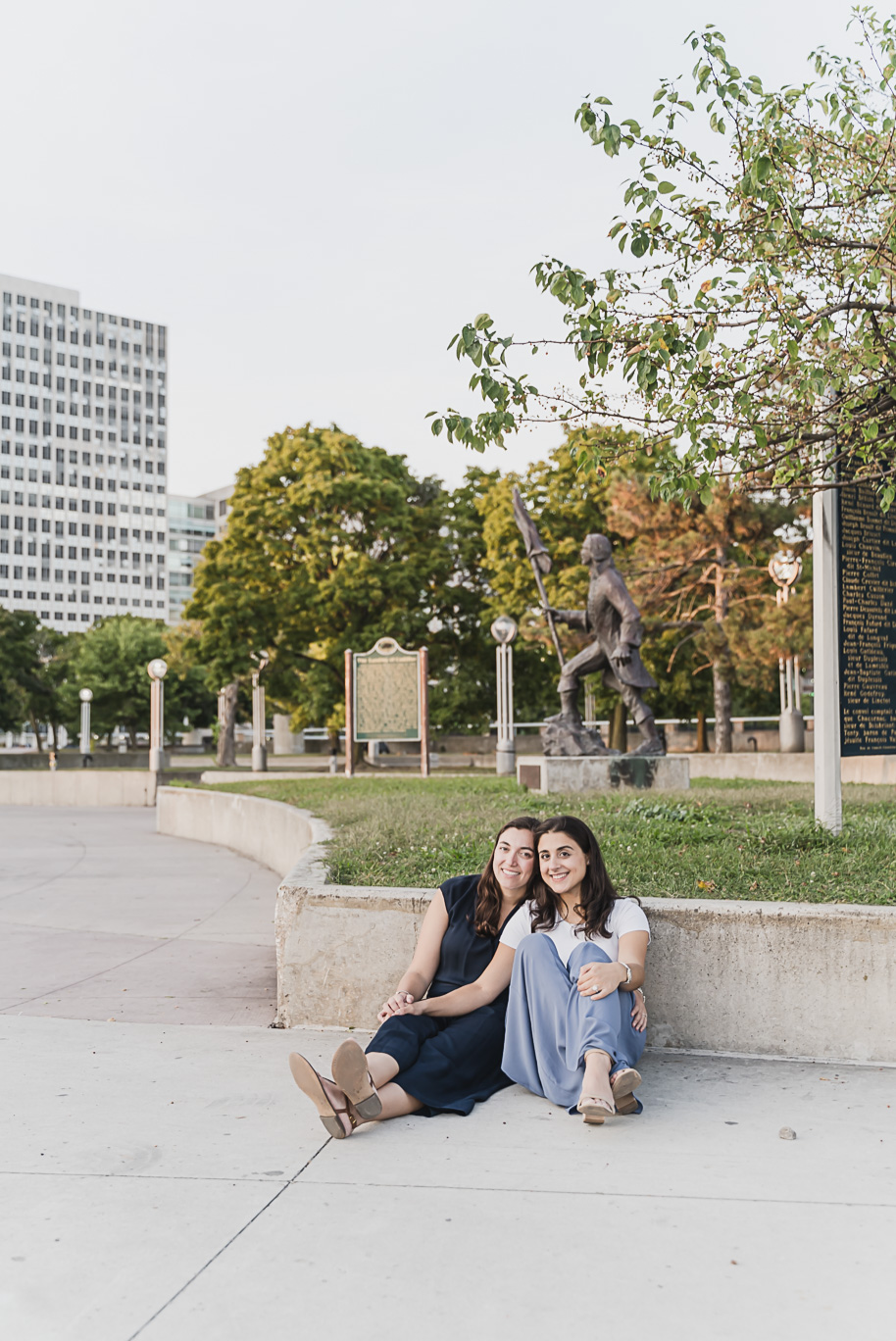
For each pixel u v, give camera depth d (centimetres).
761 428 570
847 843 697
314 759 4397
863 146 641
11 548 14662
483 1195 325
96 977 663
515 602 3089
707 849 680
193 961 719
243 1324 248
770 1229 301
